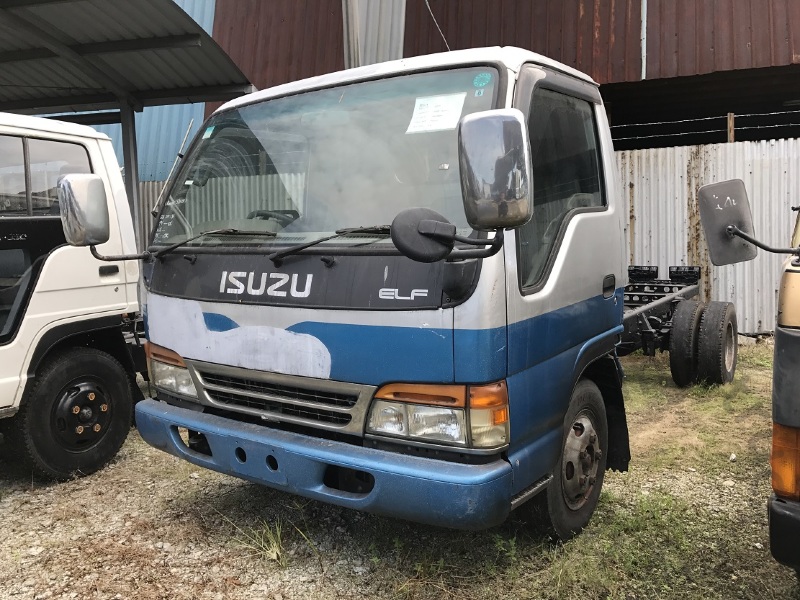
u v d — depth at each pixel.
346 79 3.33
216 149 3.63
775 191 8.87
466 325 2.59
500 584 3.09
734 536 3.53
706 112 12.75
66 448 4.48
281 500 4.06
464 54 3.08
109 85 8.05
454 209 2.78
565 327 3.20
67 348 4.60
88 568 3.33
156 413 3.51
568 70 3.55
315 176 3.19
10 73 8.08
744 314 9.12
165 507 4.04
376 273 2.77
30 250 4.28
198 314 3.32
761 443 4.98
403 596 3.01
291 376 2.98
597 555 3.31
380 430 2.79
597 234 3.58
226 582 3.18
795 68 9.13
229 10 12.20
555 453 3.13
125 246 4.91
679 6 9.58
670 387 6.66
